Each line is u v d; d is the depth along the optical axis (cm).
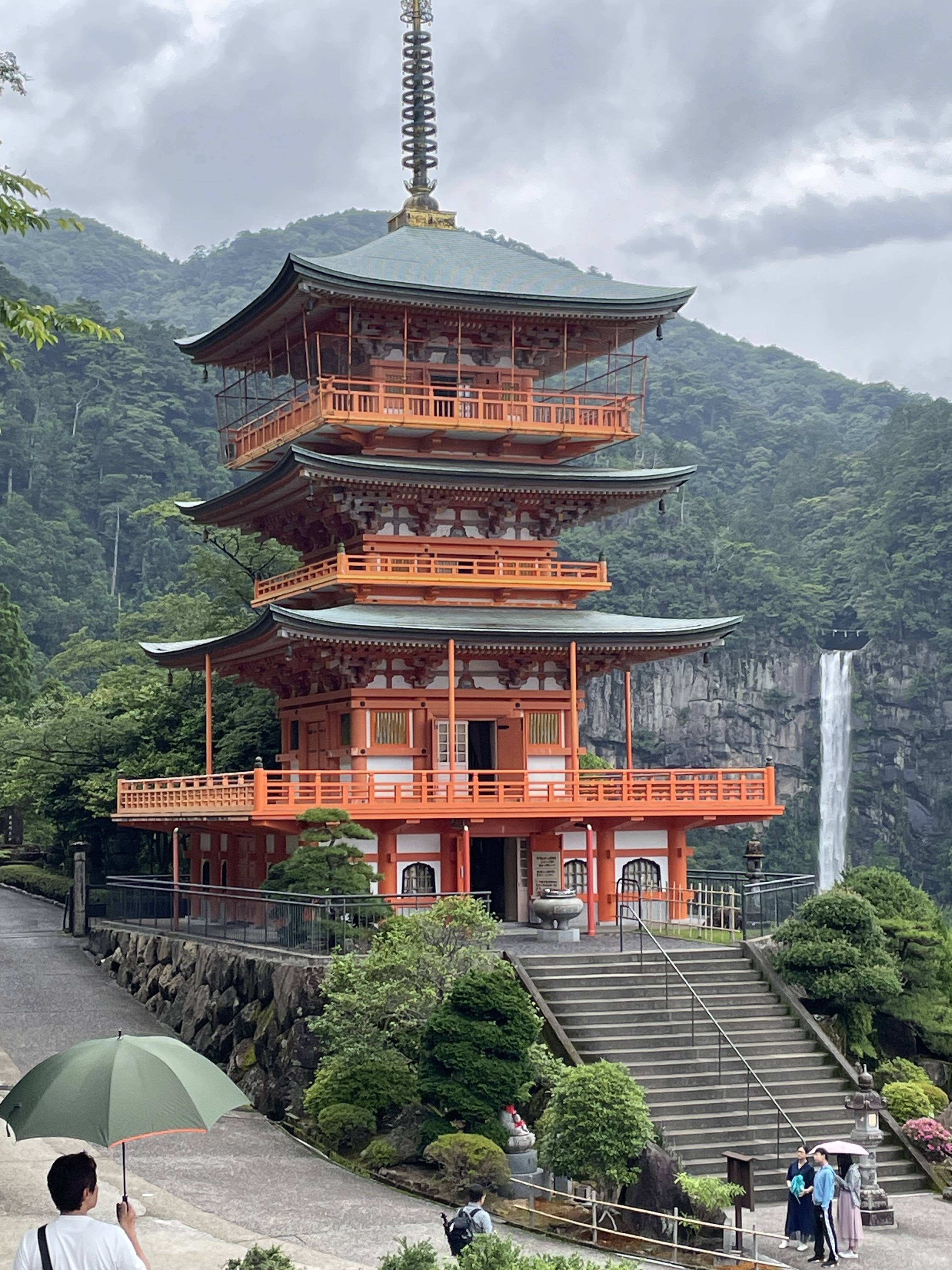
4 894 8769
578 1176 3425
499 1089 3650
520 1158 3588
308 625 5275
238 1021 4647
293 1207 3294
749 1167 3369
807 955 4528
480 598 5988
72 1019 5234
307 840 4878
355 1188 3516
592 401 6575
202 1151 3784
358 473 5625
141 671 10162
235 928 5228
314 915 4544
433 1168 3641
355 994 3972
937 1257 3278
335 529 6012
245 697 7650
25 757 8506
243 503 6312
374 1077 3844
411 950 4041
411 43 6819
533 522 6116
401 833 5512
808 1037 4375
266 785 5078
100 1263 1438
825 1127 3962
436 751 5716
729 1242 3234
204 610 11781
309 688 6166
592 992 4391
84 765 8369
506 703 5847
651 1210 3391
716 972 4612
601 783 5638
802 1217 3316
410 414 5834
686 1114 3922
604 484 5916
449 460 6053
